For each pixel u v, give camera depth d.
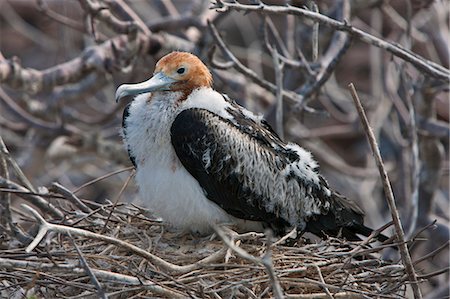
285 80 16.16
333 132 17.84
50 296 10.32
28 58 22.64
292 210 11.45
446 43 16.98
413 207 13.74
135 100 11.80
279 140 11.73
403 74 14.44
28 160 16.75
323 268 10.64
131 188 17.30
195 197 11.19
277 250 10.91
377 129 16.75
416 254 16.42
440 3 16.91
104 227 11.27
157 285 9.97
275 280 8.75
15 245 11.30
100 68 14.63
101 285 9.84
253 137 11.38
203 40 15.38
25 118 16.34
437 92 14.75
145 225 11.64
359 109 9.78
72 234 9.70
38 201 11.87
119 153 16.59
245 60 21.03
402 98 16.98
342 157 21.84
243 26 22.14
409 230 13.57
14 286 10.23
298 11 11.57
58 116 16.62
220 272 10.36
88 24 14.82
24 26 22.00
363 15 21.36
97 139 16.53
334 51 14.12
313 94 13.34
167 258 10.91
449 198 18.48
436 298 14.09
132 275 10.45
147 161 11.35
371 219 17.03
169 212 11.33
